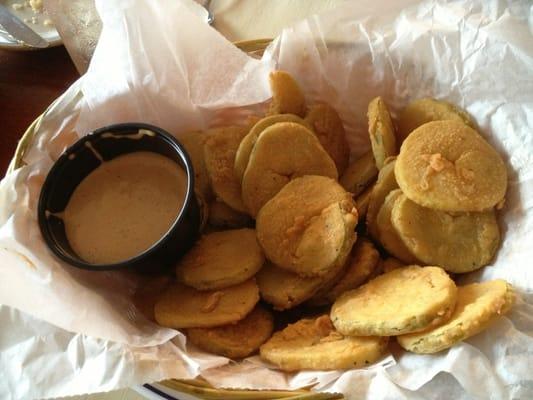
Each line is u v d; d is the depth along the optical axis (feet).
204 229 0.84
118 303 0.76
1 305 0.70
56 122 0.84
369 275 0.74
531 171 0.72
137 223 0.79
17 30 1.07
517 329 0.62
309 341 0.69
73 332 0.68
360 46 0.83
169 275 0.79
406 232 0.72
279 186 0.80
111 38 0.81
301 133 0.79
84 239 0.79
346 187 0.83
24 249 0.73
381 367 0.62
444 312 0.61
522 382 0.58
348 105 0.89
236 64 0.85
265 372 0.66
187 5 0.85
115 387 0.63
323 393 0.60
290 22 1.04
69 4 1.04
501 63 0.74
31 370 0.67
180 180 0.81
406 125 0.84
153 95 0.85
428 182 0.71
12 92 1.06
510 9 0.74
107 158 0.84
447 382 0.60
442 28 0.77
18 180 0.78
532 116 0.72
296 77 0.87
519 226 0.71
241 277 0.73
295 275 0.74
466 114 0.79
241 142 0.82
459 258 0.72
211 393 0.61
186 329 0.72
